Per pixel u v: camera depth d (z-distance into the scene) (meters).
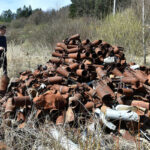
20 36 14.74
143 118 2.23
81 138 2.07
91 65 3.10
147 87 2.74
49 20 11.24
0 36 4.57
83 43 3.49
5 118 2.45
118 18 7.16
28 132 2.21
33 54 7.47
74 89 2.57
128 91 2.44
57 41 8.90
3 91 3.03
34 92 2.71
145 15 6.41
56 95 2.36
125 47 6.40
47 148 1.97
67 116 2.32
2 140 2.16
